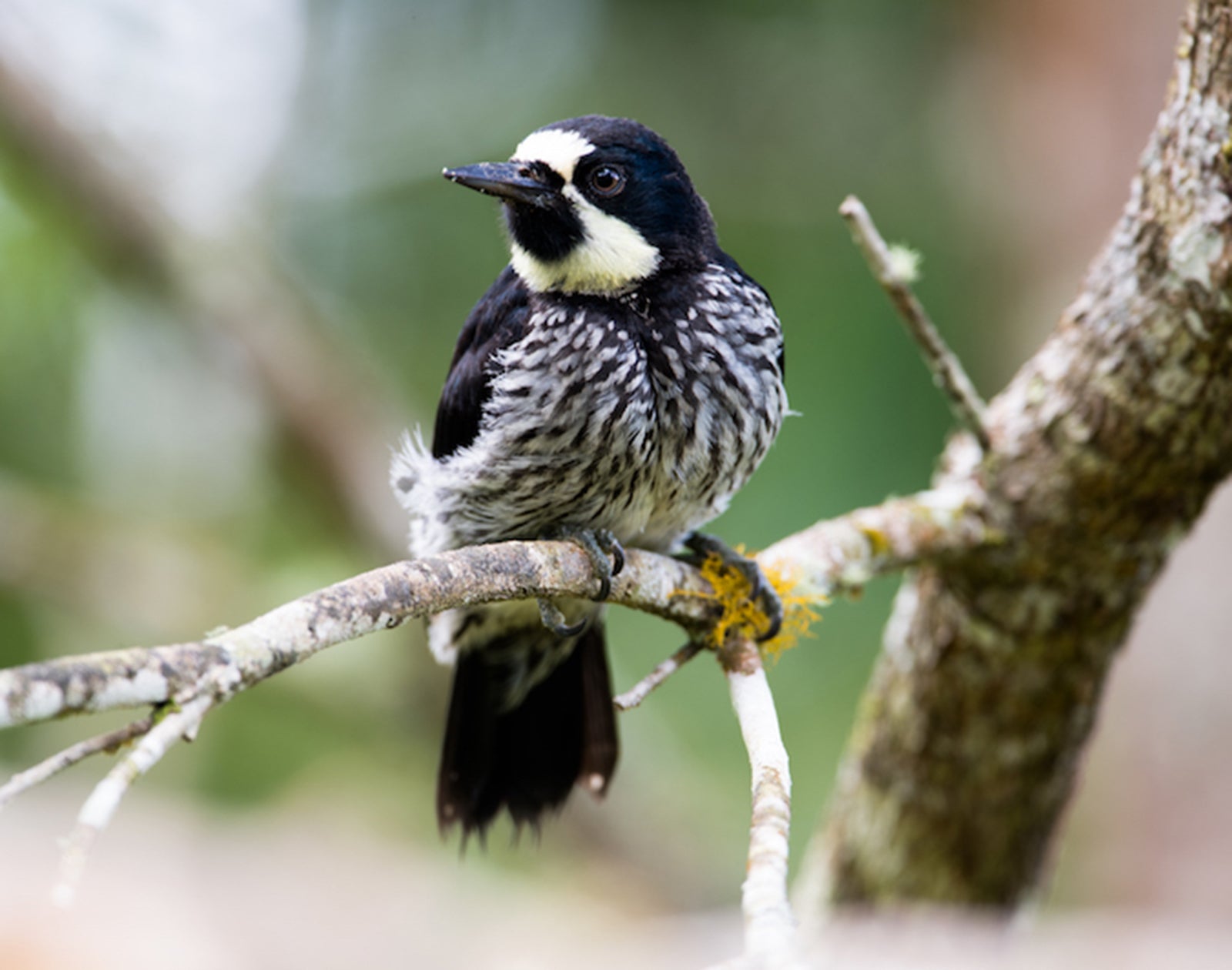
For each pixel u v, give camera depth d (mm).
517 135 13766
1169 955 10367
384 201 14062
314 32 13938
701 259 7121
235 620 13297
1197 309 6492
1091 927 10867
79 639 13484
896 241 13859
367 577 4840
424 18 13969
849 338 12547
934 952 8516
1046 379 7207
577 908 12844
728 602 6586
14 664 13422
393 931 11289
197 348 13766
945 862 8477
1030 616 7559
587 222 6949
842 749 11820
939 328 13766
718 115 13977
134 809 11594
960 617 7754
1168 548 7359
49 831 10680
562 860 13438
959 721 8031
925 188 13953
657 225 7043
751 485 12094
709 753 12867
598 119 7266
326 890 11359
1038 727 7953
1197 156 6328
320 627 4555
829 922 8852
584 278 6969
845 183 13898
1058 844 8734
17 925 9141
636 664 12742
